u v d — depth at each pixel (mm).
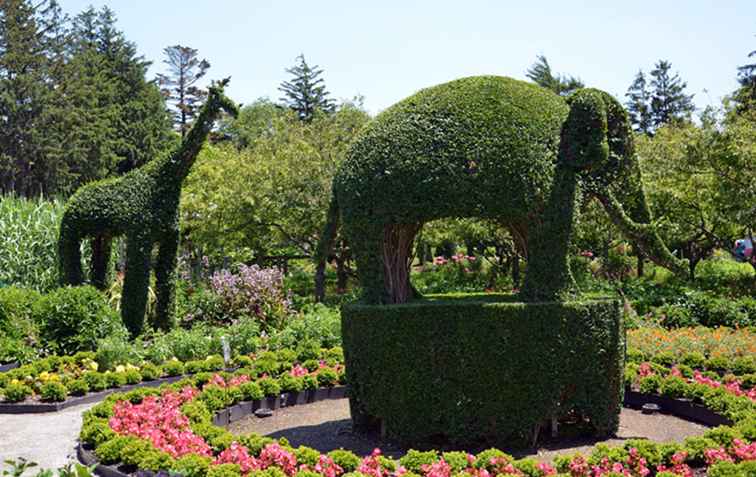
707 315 14953
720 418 7637
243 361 11141
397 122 6773
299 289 22984
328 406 8961
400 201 6473
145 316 13156
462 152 6371
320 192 18141
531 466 5234
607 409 6797
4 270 15891
